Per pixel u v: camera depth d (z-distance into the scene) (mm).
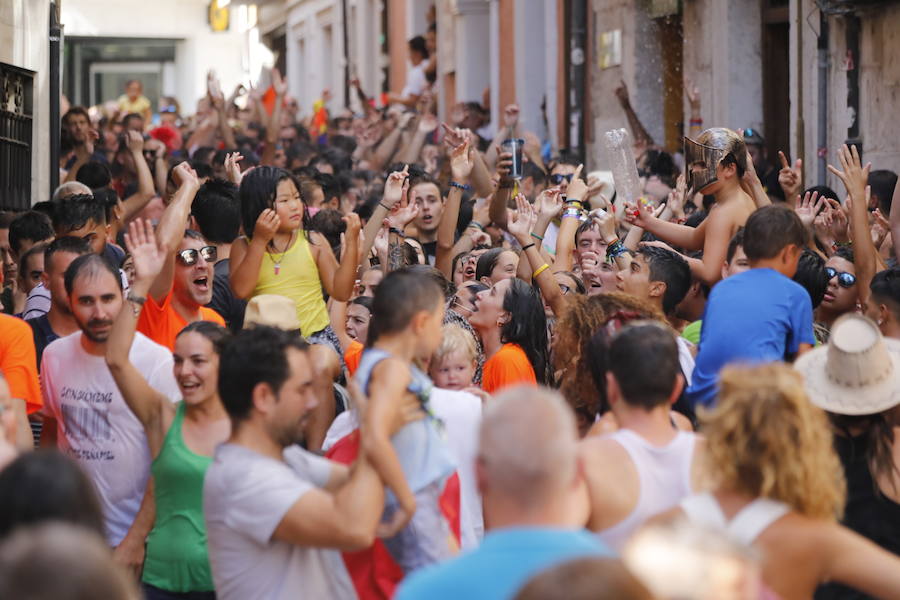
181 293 16531
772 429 9430
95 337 14188
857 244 17484
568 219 19641
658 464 10430
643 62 41281
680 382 10727
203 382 12734
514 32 54406
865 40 29734
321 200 26453
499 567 8055
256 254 16625
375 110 49438
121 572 6609
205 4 120000
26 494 8477
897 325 13422
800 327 13836
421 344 11125
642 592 6215
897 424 11633
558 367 14156
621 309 13664
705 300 17484
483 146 43281
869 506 11508
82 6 118688
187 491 12688
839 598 10766
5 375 14141
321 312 17312
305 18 101562
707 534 6535
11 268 20984
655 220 17969
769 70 35812
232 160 22328
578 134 46031
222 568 10656
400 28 76812
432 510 11305
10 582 6184
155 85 122938
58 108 29969
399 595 8125
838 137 30469
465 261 20297
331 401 14930
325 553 10953
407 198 21984
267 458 10633
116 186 35219
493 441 8422
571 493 9055
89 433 14227
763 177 30734
